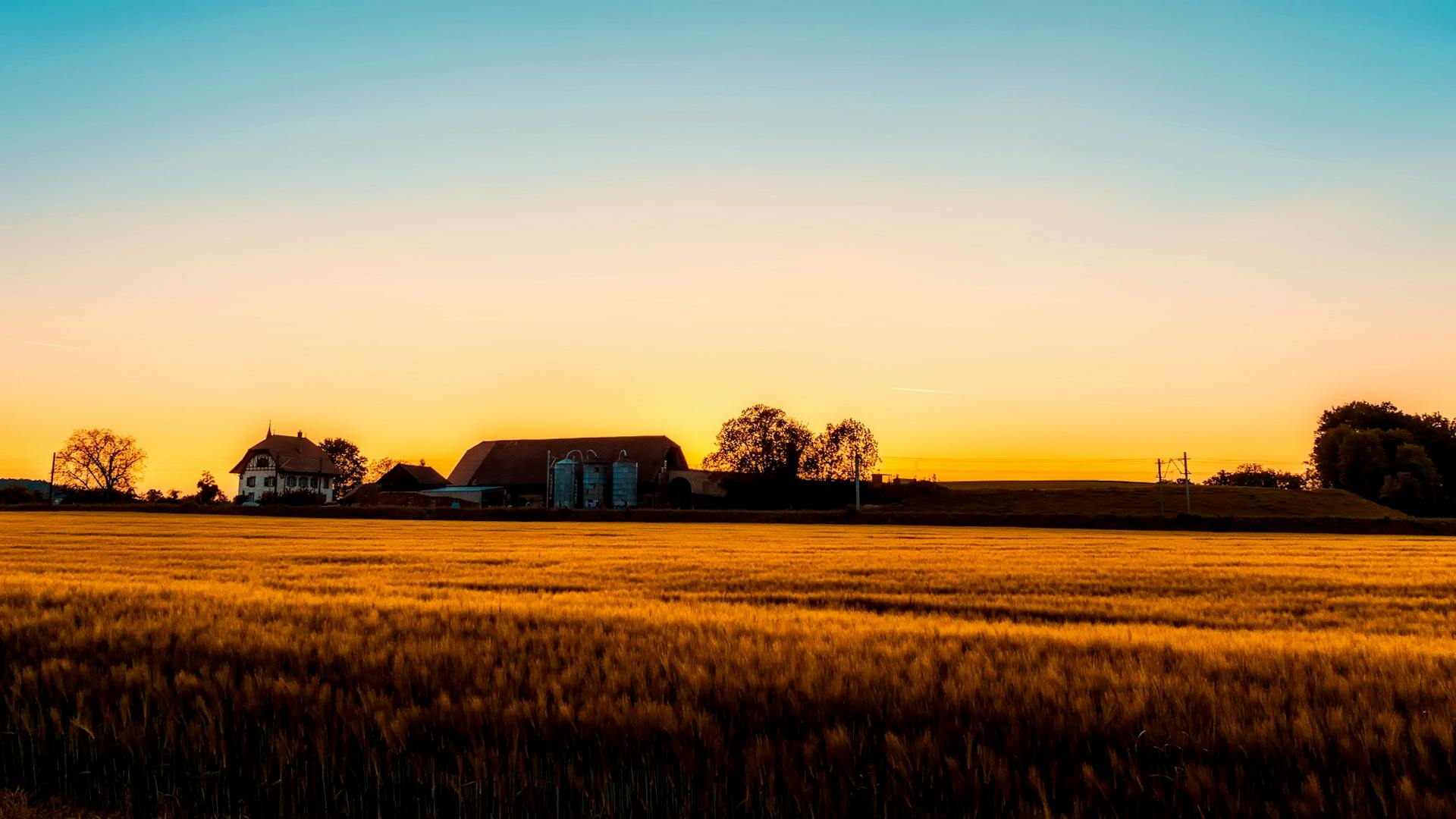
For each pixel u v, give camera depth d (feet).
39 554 116.88
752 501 364.79
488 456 459.73
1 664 35.63
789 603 69.05
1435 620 61.36
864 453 376.27
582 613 46.73
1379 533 256.73
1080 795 23.75
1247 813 22.47
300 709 28.60
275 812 27.89
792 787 24.09
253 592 56.39
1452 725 24.84
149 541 151.53
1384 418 471.62
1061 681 29.60
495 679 30.81
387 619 43.83
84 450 439.22
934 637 39.32
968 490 407.44
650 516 288.92
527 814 25.77
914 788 24.25
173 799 28.17
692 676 30.37
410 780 27.04
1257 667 32.04
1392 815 21.84
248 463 484.74
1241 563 112.88
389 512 291.99
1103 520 273.54
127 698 29.63
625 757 26.17
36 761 30.19
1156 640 39.17
